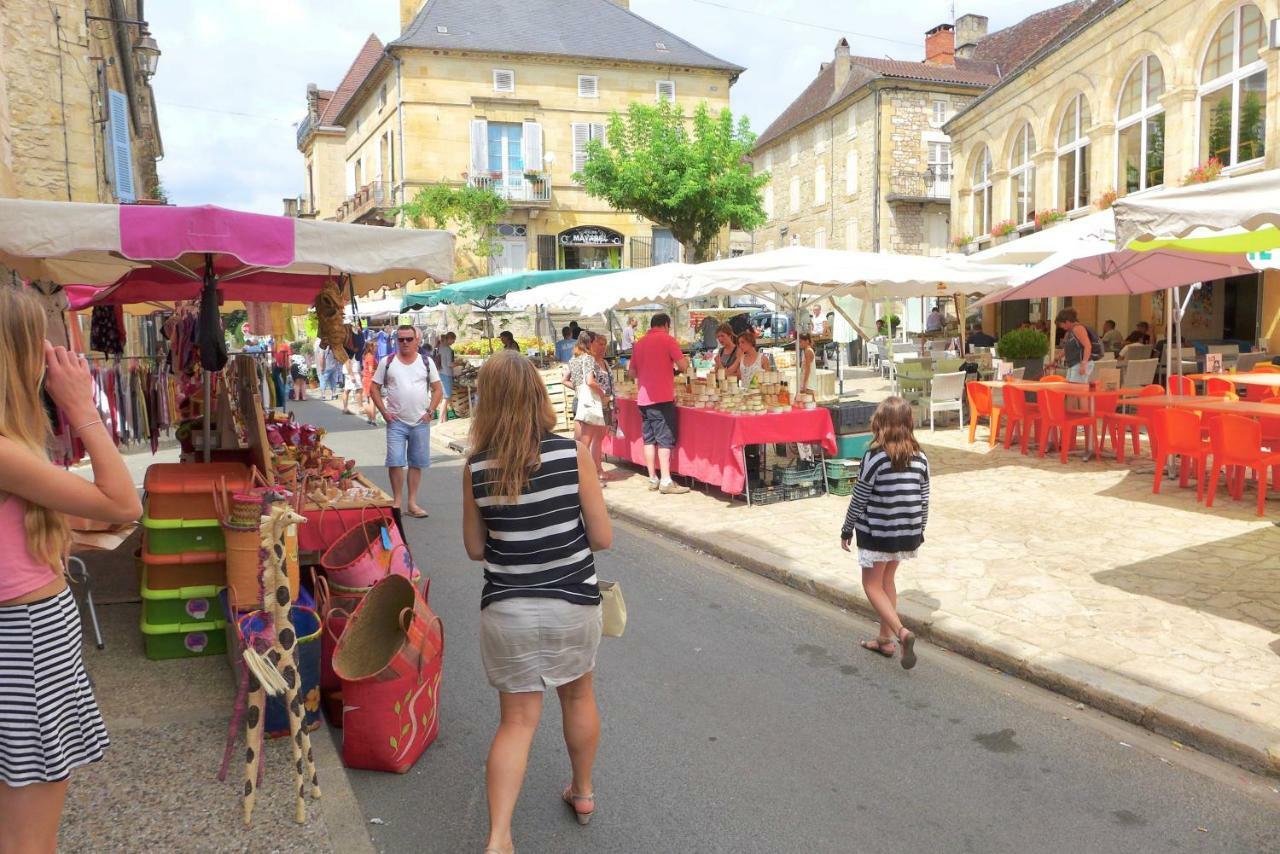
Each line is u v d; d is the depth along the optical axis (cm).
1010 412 1091
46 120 1151
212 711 398
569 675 286
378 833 318
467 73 3116
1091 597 542
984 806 333
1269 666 431
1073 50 1877
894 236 3406
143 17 2312
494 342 1989
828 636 520
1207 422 846
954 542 684
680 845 308
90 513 217
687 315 2484
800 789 347
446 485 1065
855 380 2234
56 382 217
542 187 3194
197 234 456
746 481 852
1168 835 313
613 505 891
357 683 354
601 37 3309
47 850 221
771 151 4369
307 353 3053
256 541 414
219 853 293
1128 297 1842
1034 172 2142
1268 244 706
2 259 642
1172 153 1584
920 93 3384
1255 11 1407
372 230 506
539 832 317
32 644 211
